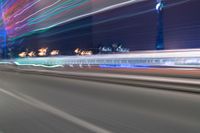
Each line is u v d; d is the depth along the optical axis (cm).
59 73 2848
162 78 1458
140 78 1623
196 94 1159
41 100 1270
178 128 676
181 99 1056
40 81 2330
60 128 736
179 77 1417
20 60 4778
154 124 725
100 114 891
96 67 2566
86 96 1307
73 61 3183
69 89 1633
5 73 4047
